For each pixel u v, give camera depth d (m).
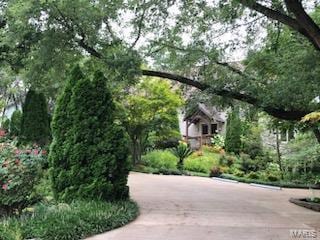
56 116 11.02
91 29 13.61
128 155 11.27
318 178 22.56
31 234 7.22
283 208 13.57
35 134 18.11
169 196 15.38
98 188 10.52
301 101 14.34
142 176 24.61
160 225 9.44
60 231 7.41
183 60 15.62
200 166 28.92
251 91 15.23
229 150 31.66
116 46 14.32
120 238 7.97
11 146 8.89
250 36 15.77
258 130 28.77
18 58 15.90
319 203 14.20
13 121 25.02
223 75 15.89
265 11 11.53
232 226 9.63
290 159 24.05
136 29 14.56
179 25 14.90
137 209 10.99
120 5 13.54
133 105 27.30
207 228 9.27
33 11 12.21
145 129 28.77
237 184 23.09
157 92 27.70
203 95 16.62
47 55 13.62
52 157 10.85
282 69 14.60
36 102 18.41
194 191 17.55
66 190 10.57
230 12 13.08
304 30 11.53
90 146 10.79
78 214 8.43
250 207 13.38
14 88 28.03
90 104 11.00
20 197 8.60
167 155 29.52
